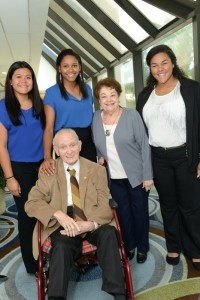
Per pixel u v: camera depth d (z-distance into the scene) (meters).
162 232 3.08
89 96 2.46
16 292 2.26
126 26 5.30
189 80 2.12
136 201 2.42
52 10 6.39
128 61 6.33
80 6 5.67
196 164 2.18
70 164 2.13
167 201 2.38
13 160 2.26
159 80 2.12
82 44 6.93
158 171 2.30
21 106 2.22
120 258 1.82
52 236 1.95
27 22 4.62
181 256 2.58
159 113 2.16
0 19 4.40
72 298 2.13
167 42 4.62
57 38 7.90
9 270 2.58
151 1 3.73
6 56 6.62
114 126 2.29
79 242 1.92
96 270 2.48
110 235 1.85
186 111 2.07
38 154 2.33
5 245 3.07
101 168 2.17
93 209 2.06
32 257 2.41
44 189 2.09
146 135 2.29
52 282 1.70
